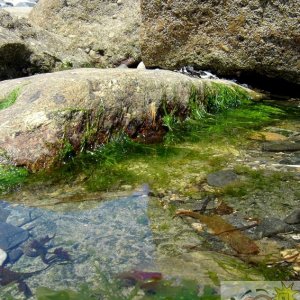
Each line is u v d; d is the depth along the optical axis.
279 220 1.12
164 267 0.93
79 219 1.11
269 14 2.11
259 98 2.21
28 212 1.14
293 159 1.49
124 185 1.31
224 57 2.27
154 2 2.34
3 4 6.93
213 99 2.02
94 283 0.88
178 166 1.44
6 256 0.96
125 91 1.67
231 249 1.00
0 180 1.30
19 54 2.37
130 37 2.79
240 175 1.38
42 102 1.51
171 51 2.39
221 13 2.22
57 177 1.35
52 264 0.94
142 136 1.69
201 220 1.12
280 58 2.14
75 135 1.50
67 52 2.72
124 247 1.00
